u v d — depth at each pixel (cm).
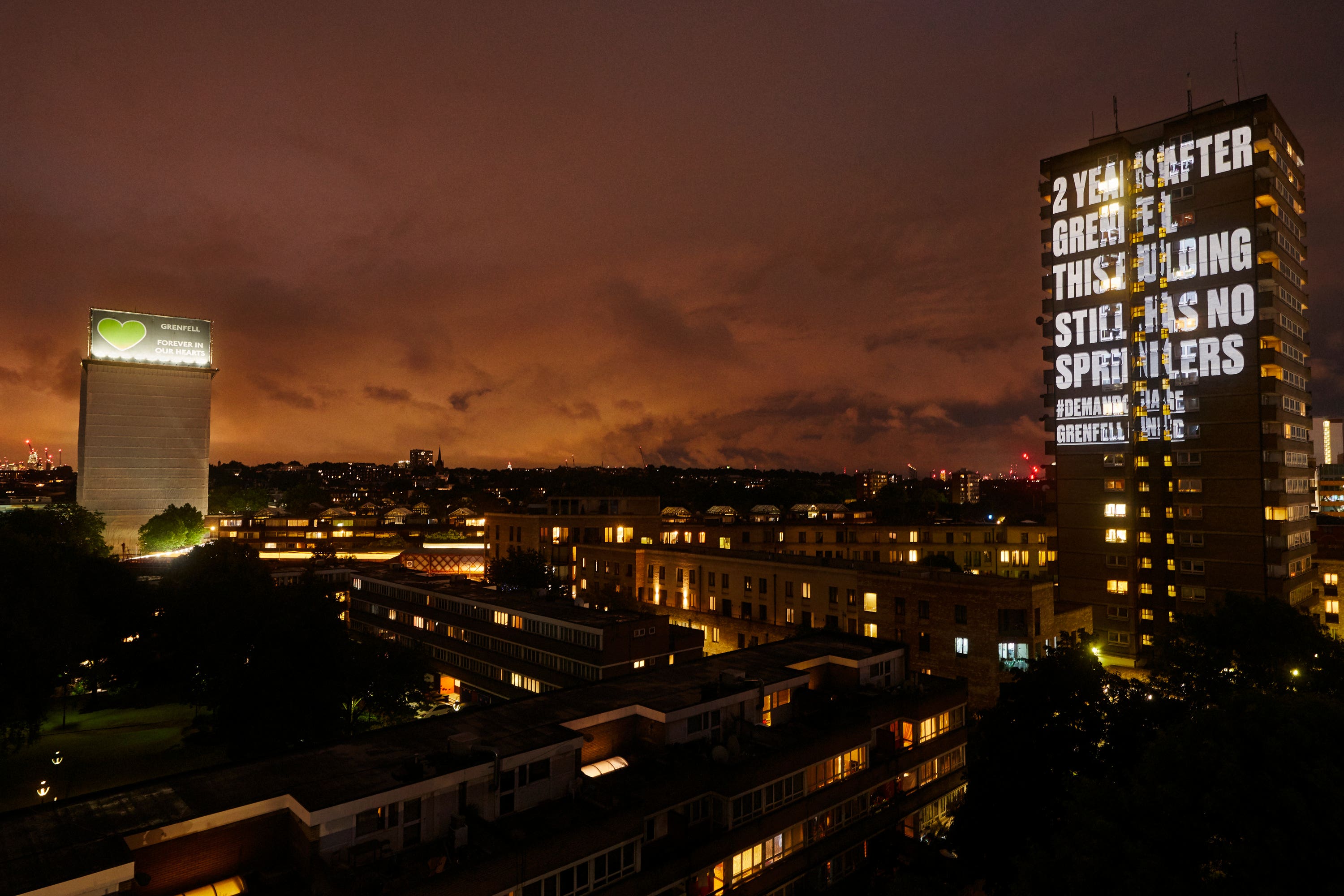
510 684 7206
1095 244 9719
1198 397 8688
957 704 5094
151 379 17662
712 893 3484
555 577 10975
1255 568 8194
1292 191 9125
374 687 5481
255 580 7650
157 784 2886
